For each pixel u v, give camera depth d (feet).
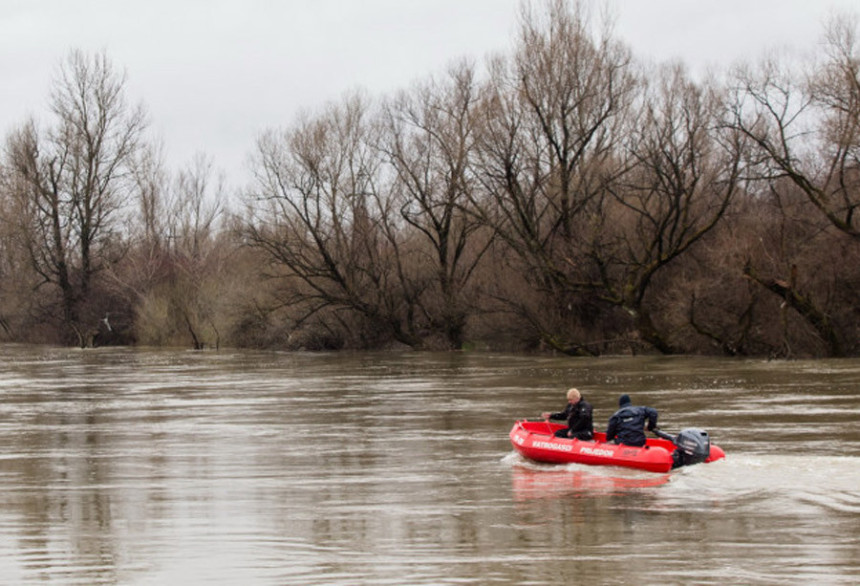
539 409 86.12
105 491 50.55
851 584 32.07
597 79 149.59
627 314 157.17
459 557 35.99
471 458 59.16
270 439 69.31
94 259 234.99
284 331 195.83
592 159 149.59
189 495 49.08
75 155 229.04
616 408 86.22
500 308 165.07
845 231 130.93
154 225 243.19
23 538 40.06
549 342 156.97
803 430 68.59
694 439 53.06
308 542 38.75
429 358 162.61
